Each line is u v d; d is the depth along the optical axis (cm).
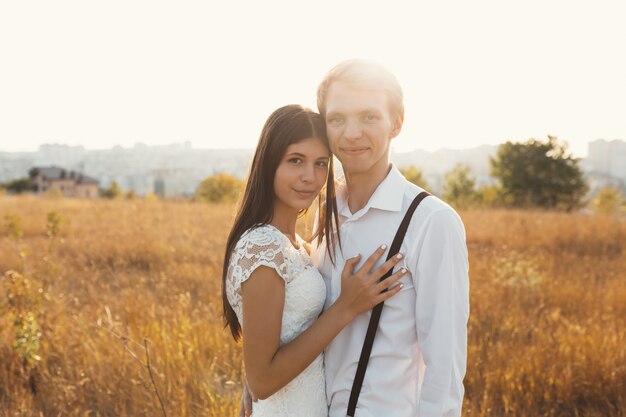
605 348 366
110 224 1044
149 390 302
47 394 328
